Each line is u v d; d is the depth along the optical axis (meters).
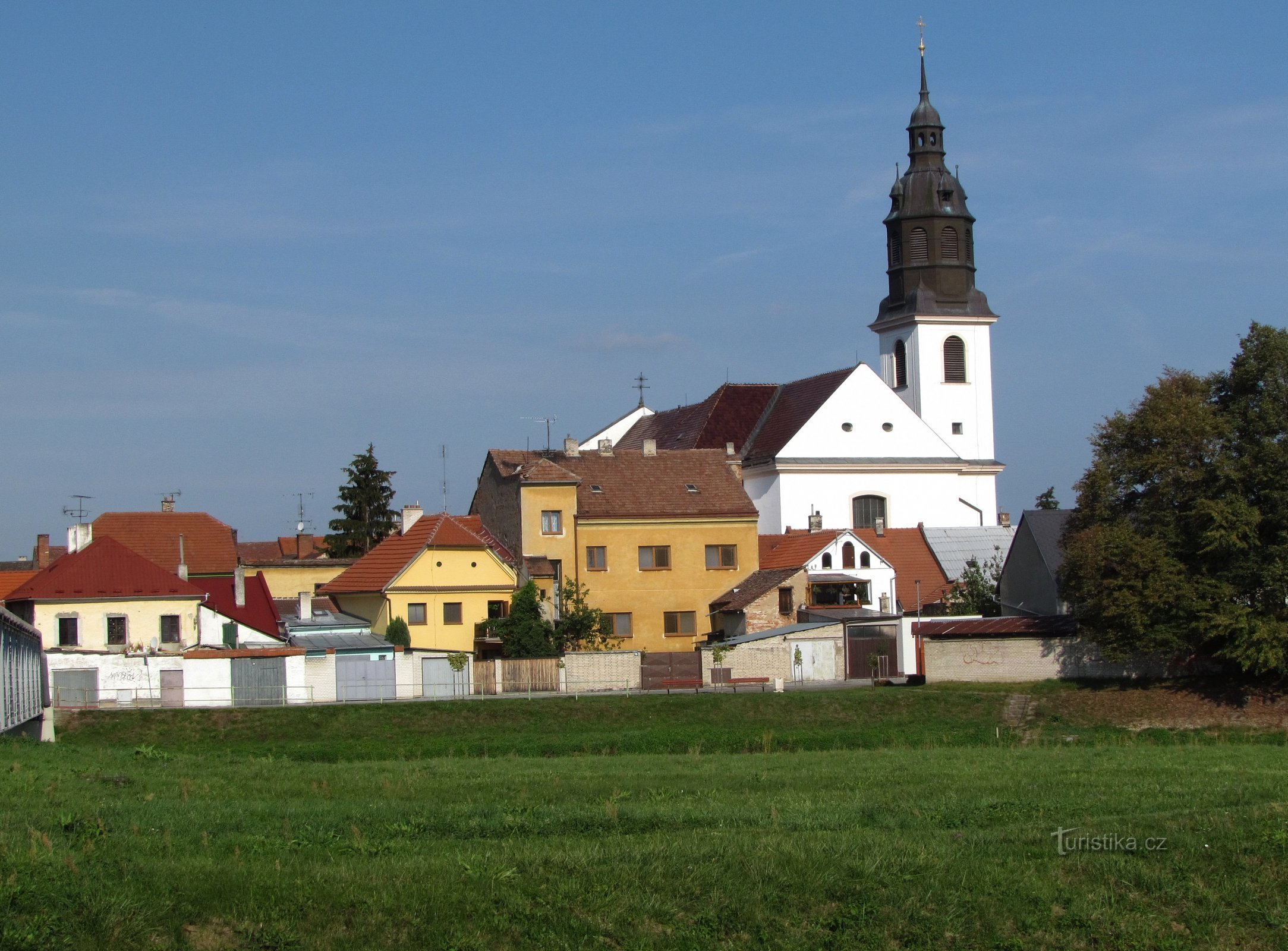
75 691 60.72
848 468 98.94
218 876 23.16
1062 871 26.58
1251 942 25.19
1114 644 60.59
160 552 84.69
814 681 69.88
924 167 112.31
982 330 111.62
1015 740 54.41
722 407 108.19
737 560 83.25
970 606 83.25
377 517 114.12
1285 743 53.09
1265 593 59.28
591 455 86.62
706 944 23.38
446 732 55.88
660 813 29.61
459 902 23.19
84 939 21.05
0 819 26.14
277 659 63.22
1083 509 65.62
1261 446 60.47
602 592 81.38
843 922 24.12
